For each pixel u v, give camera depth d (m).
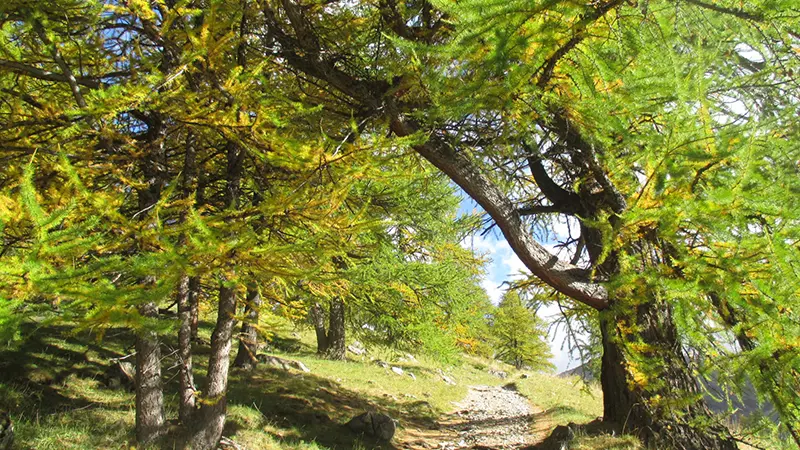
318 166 3.73
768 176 2.98
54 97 4.43
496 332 29.17
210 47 3.54
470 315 11.84
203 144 5.77
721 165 3.07
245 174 5.83
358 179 3.74
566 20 2.90
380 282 8.98
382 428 8.96
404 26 5.04
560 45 3.03
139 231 3.03
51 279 2.31
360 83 5.35
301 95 5.80
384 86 5.40
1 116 4.03
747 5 2.75
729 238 2.94
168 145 6.00
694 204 2.92
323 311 11.62
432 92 3.98
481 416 12.98
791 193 2.79
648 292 3.83
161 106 3.66
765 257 2.82
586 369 7.18
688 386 5.74
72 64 4.36
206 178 6.12
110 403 7.15
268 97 4.36
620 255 4.03
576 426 6.78
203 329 15.68
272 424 7.96
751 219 2.92
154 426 5.27
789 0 2.51
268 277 3.60
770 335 2.63
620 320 5.33
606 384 6.70
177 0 3.68
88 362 8.64
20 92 3.79
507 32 2.58
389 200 7.98
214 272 3.19
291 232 4.94
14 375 7.02
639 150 3.71
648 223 3.64
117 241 3.10
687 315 3.36
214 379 5.79
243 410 8.05
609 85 3.21
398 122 5.36
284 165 3.80
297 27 4.95
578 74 3.26
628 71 2.98
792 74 3.19
